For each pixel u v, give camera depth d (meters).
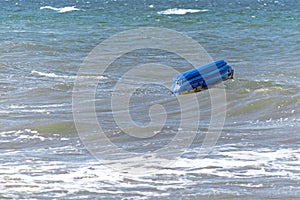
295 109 51.19
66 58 81.75
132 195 32.12
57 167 36.59
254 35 111.50
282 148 40.75
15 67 74.31
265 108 52.06
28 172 35.53
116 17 148.88
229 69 62.97
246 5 197.88
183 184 33.78
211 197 31.84
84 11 165.00
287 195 31.92
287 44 98.50
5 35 107.50
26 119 48.56
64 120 47.91
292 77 68.00
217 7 186.75
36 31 115.50
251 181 34.09
